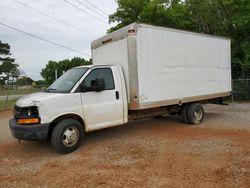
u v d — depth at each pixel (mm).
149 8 20000
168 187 4207
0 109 16938
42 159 5918
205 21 22469
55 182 4602
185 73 8797
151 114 8406
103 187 4309
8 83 26156
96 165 5367
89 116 6602
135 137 7602
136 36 7207
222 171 4766
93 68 6852
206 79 9695
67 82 6781
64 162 5633
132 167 5160
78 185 4430
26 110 5930
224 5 20750
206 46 9680
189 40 8945
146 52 7496
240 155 5637
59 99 6098
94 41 8648
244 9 19625
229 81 10930
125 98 7332
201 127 8828
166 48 8109
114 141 7223
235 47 20250
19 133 5879
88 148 6613
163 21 20516
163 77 8023
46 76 60062
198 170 4863
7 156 6262
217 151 5965
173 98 8367
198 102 9766
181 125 9281
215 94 10125
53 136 6098
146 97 7492
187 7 22688
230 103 16797
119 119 7223
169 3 22469
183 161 5383
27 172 5148
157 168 5051
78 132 6422
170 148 6348
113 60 7789
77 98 6387
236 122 9547
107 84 7008
